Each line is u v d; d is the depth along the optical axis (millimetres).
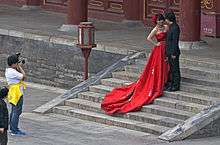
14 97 37938
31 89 51625
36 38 53500
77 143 36281
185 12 48562
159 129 38531
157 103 41062
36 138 37406
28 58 54469
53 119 42281
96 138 37531
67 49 51156
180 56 45500
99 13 62188
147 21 58469
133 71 45594
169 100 40875
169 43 40938
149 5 58250
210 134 37688
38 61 53688
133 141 36906
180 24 48938
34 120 41969
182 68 43625
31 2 68375
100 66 48844
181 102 40469
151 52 43219
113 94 42438
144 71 41875
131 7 59000
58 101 44406
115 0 60688
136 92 41719
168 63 41312
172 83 41406
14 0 71188
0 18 62906
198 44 48656
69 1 55219
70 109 43281
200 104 40031
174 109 40156
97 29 56906
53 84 52719
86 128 39969
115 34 54344
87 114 42031
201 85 41781
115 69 46000
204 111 38156
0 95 31594
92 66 49375
